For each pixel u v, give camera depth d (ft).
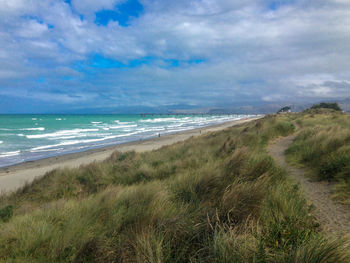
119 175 32.42
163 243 8.94
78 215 13.00
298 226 10.25
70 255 9.69
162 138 118.01
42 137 132.77
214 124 262.47
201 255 7.98
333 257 6.81
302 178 19.86
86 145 100.78
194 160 32.96
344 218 11.50
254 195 11.24
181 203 13.24
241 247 7.63
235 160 19.39
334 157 20.17
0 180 46.19
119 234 10.43
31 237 10.69
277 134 52.21
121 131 173.47
